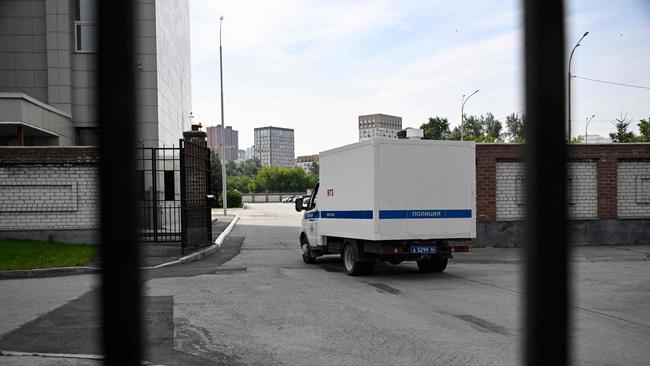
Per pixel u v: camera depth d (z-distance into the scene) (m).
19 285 10.88
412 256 11.98
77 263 13.12
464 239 12.30
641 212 18.78
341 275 12.60
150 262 14.20
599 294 9.88
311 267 14.09
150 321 7.74
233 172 165.12
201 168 18.16
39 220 17.02
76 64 24.58
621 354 6.05
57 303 8.95
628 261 15.09
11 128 20.20
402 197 11.75
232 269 13.51
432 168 12.01
